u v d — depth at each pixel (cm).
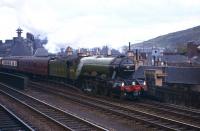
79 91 3353
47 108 2236
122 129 1633
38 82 4506
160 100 2712
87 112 2114
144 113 1961
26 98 2758
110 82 2783
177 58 6212
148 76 2828
